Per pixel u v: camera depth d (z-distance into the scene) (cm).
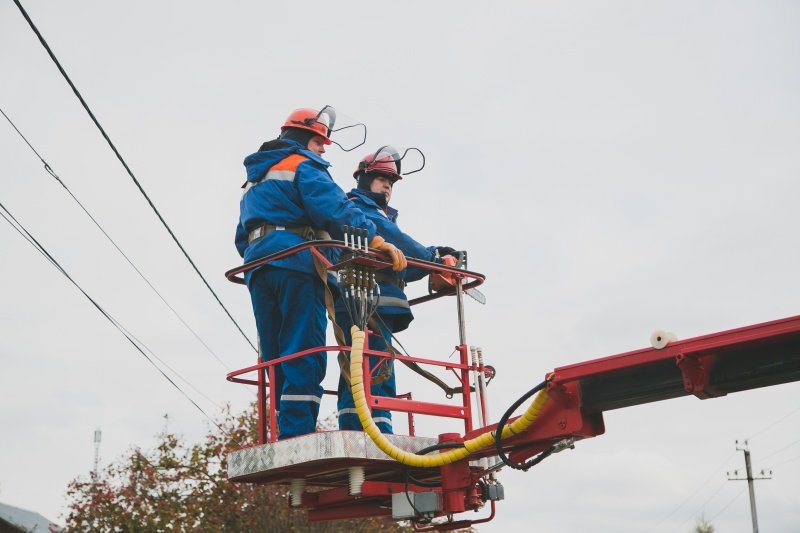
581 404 608
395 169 873
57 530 3031
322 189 702
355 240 673
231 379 748
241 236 759
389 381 794
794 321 523
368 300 673
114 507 2770
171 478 2812
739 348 546
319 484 761
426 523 745
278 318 733
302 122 766
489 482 741
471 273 764
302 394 704
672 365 576
